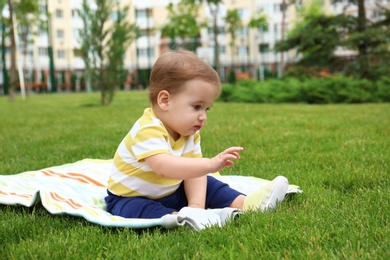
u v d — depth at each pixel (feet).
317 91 46.68
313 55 56.08
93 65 45.68
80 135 21.44
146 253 6.38
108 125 25.58
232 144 17.15
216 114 31.63
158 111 8.41
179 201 8.97
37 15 101.35
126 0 147.74
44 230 7.60
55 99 66.69
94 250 6.67
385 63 53.88
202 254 6.25
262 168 12.72
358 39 51.49
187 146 8.82
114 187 8.84
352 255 5.95
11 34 63.05
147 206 8.30
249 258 6.08
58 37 146.61
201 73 8.11
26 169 13.66
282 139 17.94
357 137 17.75
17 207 9.08
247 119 27.09
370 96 46.39
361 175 10.85
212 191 8.96
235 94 52.03
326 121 24.50
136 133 8.38
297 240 6.70
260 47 146.51
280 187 8.45
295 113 30.91
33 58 141.69
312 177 11.18
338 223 7.45
